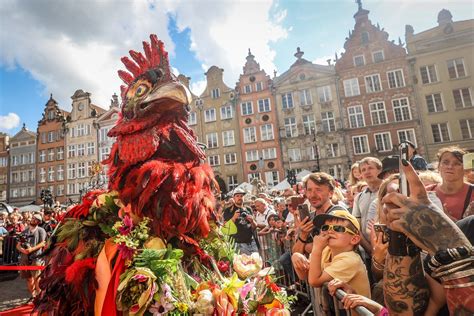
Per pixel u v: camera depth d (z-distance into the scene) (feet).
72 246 4.17
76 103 124.88
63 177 122.31
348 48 95.04
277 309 4.49
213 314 3.99
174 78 5.09
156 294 3.84
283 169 96.53
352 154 90.53
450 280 2.96
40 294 4.31
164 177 4.28
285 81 100.42
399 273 3.81
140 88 4.96
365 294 6.15
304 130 96.27
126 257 3.98
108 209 4.39
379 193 4.93
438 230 3.09
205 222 4.85
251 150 100.94
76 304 3.98
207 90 108.78
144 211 4.28
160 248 4.18
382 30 92.48
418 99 86.58
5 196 131.75
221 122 105.40
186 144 4.88
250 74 104.63
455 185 7.79
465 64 84.38
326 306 6.40
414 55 88.17
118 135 4.96
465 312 2.83
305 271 7.59
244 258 4.99
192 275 4.82
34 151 130.82
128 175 4.51
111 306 3.76
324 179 8.75
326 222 6.68
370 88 91.56
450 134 83.10
